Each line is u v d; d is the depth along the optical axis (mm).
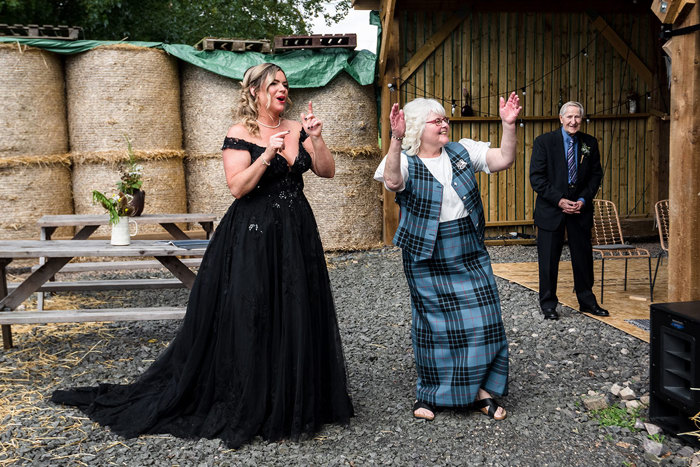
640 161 10203
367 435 3566
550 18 9703
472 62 9555
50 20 12023
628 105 10016
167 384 3914
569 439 3500
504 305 6266
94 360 4883
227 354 3541
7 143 8016
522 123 9758
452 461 3266
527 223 9969
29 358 4930
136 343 5332
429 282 3713
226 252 3578
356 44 8961
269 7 17219
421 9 9336
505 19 9578
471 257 3729
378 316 6086
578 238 5754
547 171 5719
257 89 3605
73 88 8461
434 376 3746
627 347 4977
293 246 3525
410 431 3617
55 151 8398
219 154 8812
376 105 9562
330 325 3680
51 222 6016
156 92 8562
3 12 11609
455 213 3678
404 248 3709
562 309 6066
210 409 3613
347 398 3707
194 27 14992
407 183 3670
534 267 8070
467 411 3854
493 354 3686
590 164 5723
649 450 3334
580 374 4480
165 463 3252
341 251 9266
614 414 3777
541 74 9766
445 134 3680
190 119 8977
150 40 13875
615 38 9883
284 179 3613
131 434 3518
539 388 4230
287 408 3488
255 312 3467
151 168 8477
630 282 7215
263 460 3289
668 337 3484
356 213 9227
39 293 6070
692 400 3311
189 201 9109
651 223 10133
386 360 4871
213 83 8766
